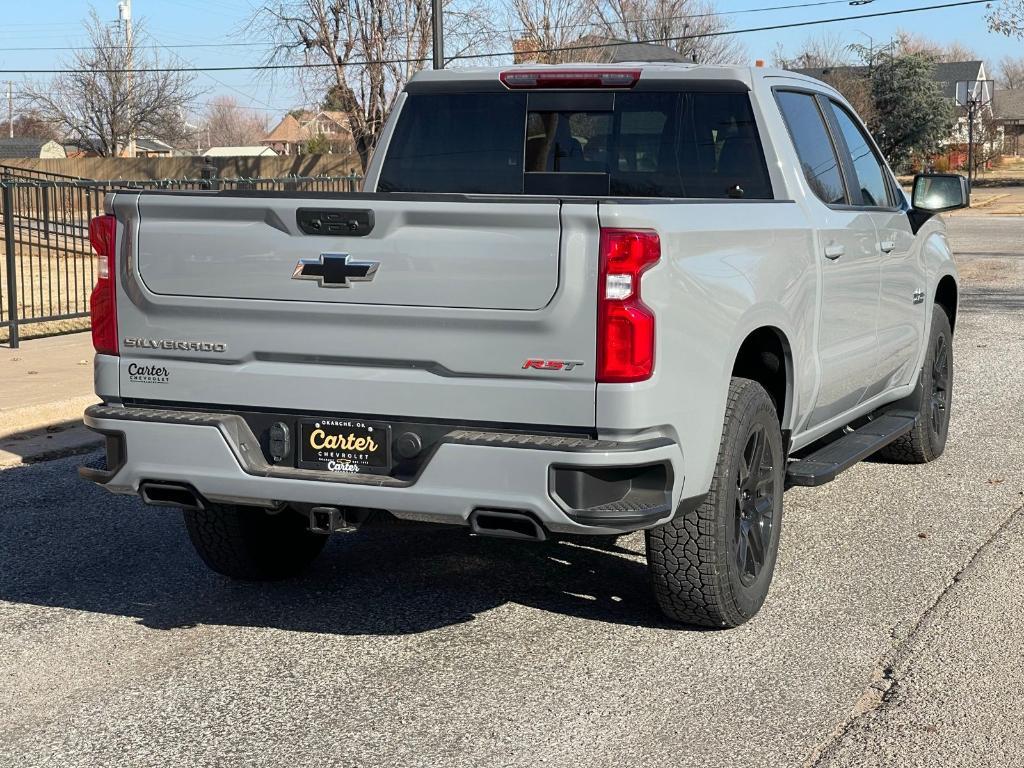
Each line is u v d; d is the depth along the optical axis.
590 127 5.64
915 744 3.73
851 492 6.81
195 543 5.12
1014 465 7.42
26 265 19.45
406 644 4.61
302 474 4.18
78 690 4.21
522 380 3.95
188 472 4.29
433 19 23.16
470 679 4.27
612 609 4.96
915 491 6.82
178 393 4.38
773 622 4.80
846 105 6.33
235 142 137.12
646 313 3.86
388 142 5.96
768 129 5.29
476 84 5.79
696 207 4.23
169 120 67.81
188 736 3.84
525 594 5.14
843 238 5.54
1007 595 5.09
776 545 4.93
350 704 4.07
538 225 3.87
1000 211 39.19
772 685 4.19
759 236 4.66
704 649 4.52
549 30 43.84
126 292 4.41
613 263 3.82
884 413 6.96
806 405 5.26
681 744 3.74
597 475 3.91
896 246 6.35
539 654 4.49
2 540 5.97
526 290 3.89
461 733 3.83
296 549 5.33
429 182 5.91
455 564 5.55
